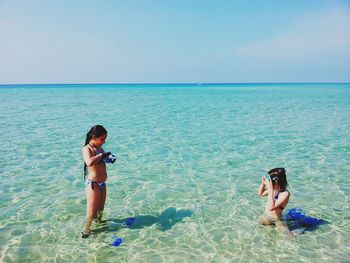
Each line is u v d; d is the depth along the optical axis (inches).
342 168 382.3
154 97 2095.2
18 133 632.4
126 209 262.2
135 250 198.7
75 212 254.5
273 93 2620.6
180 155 449.7
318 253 194.2
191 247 202.4
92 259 188.2
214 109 1181.1
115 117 911.7
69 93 2775.6
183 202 277.9
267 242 207.8
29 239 210.1
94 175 219.5
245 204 273.0
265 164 402.3
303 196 289.9
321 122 799.1
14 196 288.4
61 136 600.4
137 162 411.5
